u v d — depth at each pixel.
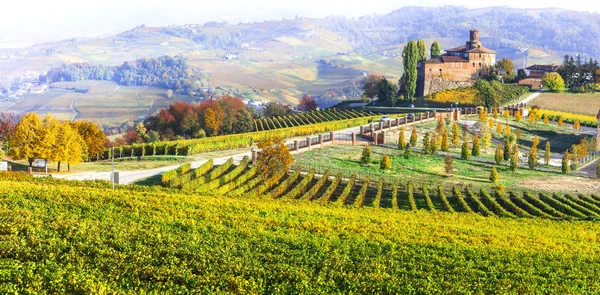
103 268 34.56
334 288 34.38
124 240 39.22
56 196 51.44
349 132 127.06
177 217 48.75
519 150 119.94
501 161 106.00
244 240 43.09
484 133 116.25
